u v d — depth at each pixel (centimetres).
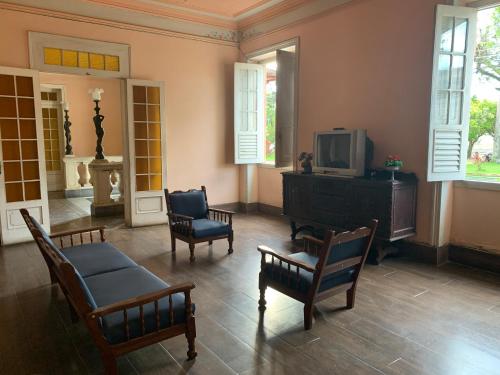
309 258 301
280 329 266
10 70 455
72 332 264
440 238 392
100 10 516
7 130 464
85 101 941
